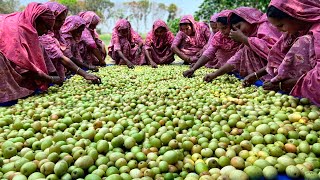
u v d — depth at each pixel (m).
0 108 1.68
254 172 0.92
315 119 1.36
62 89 2.15
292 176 0.92
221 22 2.34
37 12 1.95
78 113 1.51
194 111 1.53
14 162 0.99
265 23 2.16
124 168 0.97
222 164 0.99
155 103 1.72
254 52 2.24
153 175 0.93
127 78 2.63
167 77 2.66
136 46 4.12
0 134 1.25
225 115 1.39
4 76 1.79
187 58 3.69
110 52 4.07
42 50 2.15
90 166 0.99
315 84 1.44
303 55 1.53
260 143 1.15
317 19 1.50
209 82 2.33
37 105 1.69
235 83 2.25
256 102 1.67
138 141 1.19
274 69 1.89
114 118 1.42
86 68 3.33
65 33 3.14
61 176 0.93
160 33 3.88
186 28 3.71
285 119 1.36
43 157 1.02
